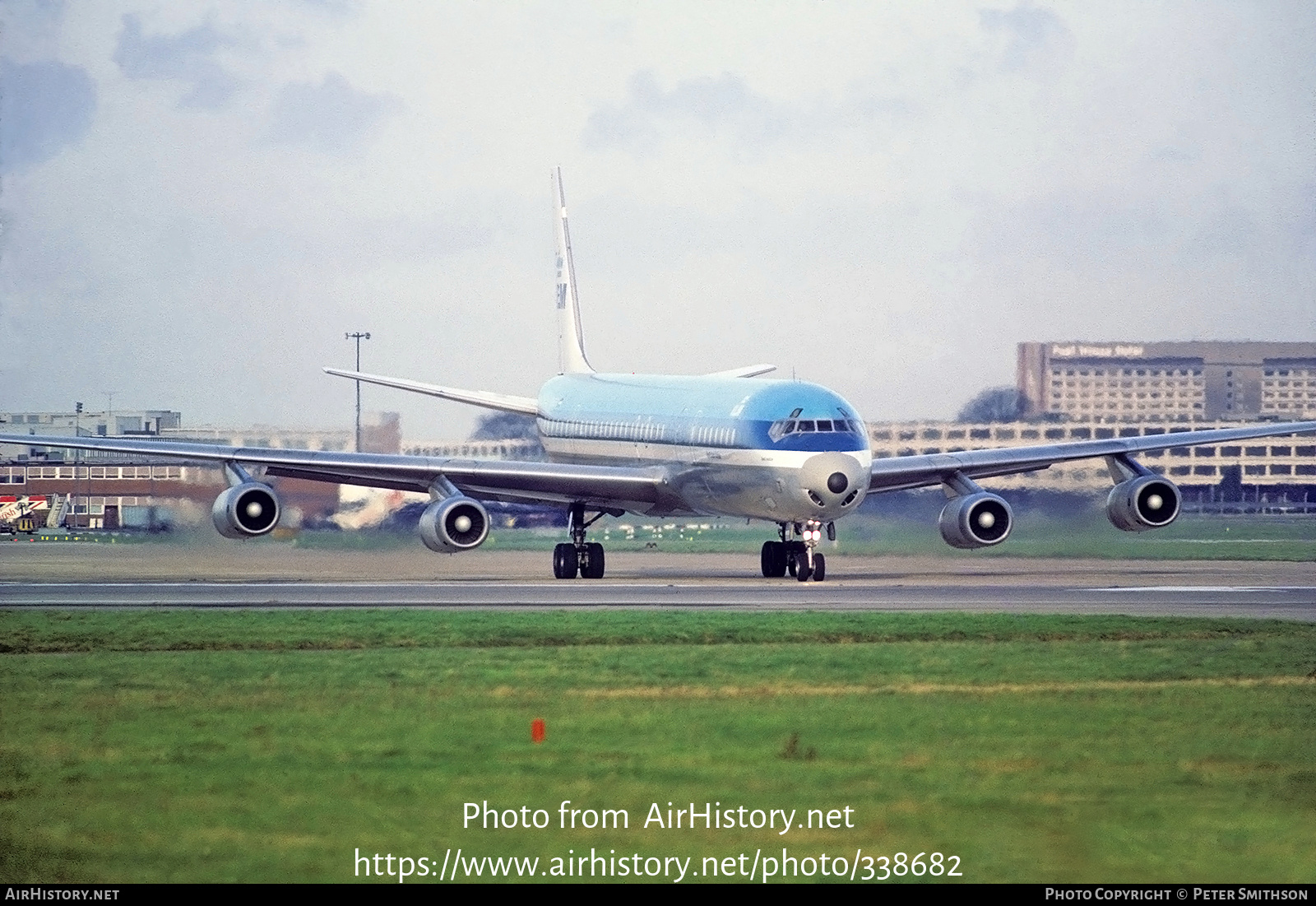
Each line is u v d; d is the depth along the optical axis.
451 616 72.12
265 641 63.66
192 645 62.69
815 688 51.19
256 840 34.69
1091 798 37.41
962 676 53.81
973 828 35.44
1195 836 34.94
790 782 38.69
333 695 49.78
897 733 43.88
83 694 50.34
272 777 39.19
